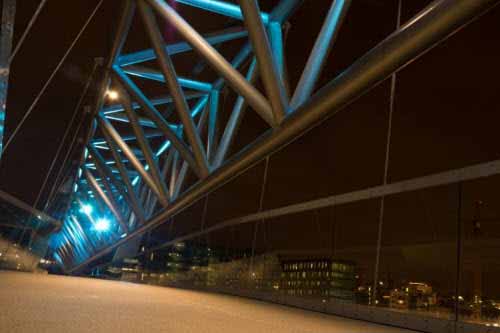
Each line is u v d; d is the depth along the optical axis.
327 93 10.00
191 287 19.64
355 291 8.86
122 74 19.27
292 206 12.15
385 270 8.20
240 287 14.57
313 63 11.01
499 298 5.95
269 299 12.34
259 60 10.91
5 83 8.99
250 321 6.40
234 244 15.58
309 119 10.81
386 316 7.88
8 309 5.31
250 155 14.52
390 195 8.55
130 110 21.09
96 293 9.41
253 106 12.20
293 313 8.63
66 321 4.78
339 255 9.68
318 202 10.95
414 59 8.10
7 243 28.02
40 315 5.06
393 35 8.16
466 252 6.66
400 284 7.75
